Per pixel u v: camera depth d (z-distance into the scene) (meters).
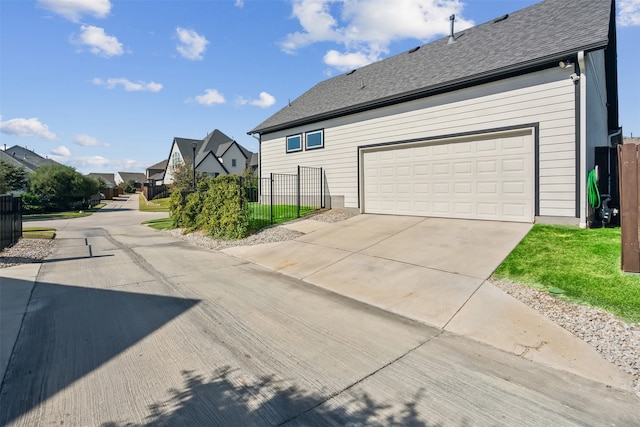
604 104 11.15
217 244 9.03
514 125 7.85
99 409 2.28
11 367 2.82
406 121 9.95
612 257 5.05
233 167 44.34
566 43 7.19
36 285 5.34
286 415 2.22
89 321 3.85
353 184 11.52
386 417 2.19
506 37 9.27
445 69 9.54
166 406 2.31
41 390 2.49
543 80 7.42
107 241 10.27
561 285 4.35
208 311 4.18
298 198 11.42
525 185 7.78
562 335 3.29
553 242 6.02
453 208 9.03
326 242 7.86
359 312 4.14
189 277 5.84
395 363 2.91
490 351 3.10
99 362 2.91
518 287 4.48
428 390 2.50
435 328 3.65
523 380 2.62
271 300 4.60
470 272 5.18
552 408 2.28
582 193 6.96
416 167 9.82
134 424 2.13
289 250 7.54
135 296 4.78
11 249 8.47
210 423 2.14
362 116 11.14
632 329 3.26
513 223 7.79
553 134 7.31
